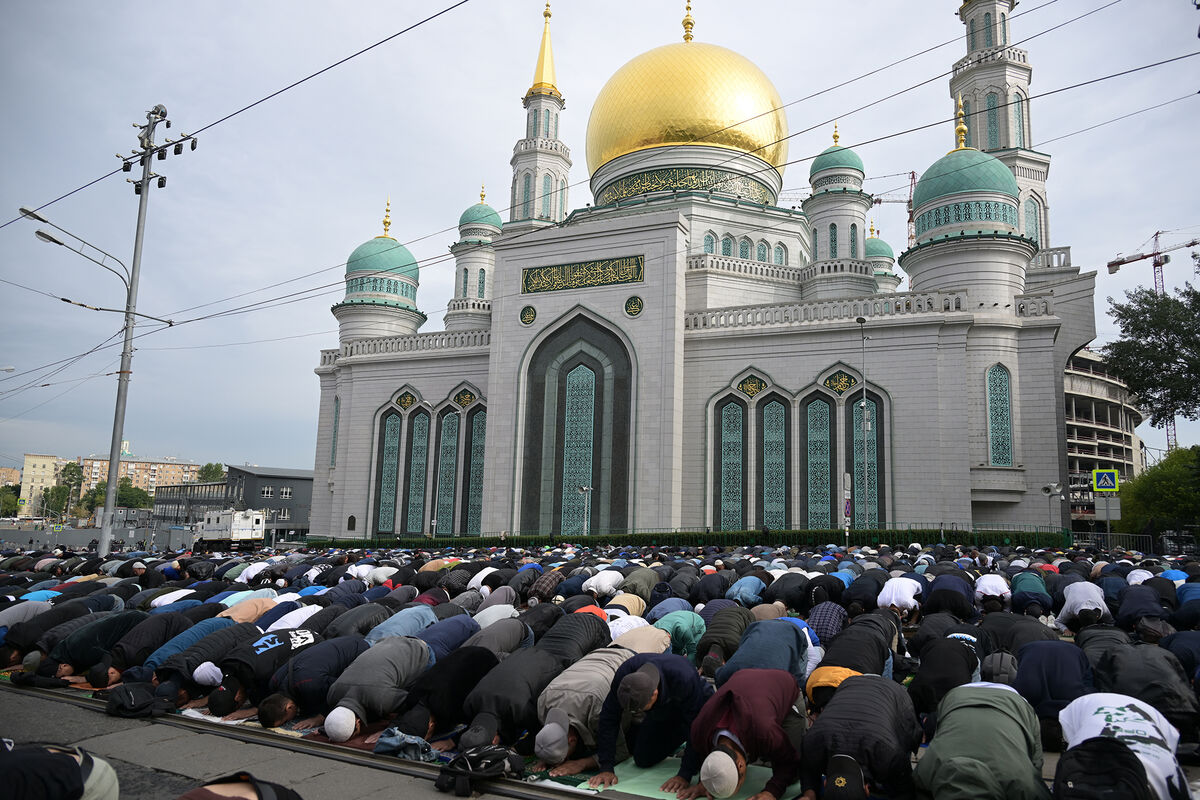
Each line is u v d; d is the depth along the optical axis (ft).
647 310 113.19
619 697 20.70
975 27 138.10
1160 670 23.02
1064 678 23.34
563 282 120.16
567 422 116.88
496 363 123.13
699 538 100.01
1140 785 15.03
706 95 136.05
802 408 108.37
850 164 131.54
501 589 39.88
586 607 33.53
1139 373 118.01
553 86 159.94
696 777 21.56
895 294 104.68
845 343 106.73
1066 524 102.73
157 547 160.76
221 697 26.16
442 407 133.59
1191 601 34.65
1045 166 133.08
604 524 111.45
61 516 404.57
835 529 100.78
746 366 111.86
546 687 23.18
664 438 109.09
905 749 18.56
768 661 23.62
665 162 137.18
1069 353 117.39
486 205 166.40
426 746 22.85
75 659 30.89
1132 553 71.10
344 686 24.53
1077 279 118.52
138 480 563.07
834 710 18.66
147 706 27.04
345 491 138.82
